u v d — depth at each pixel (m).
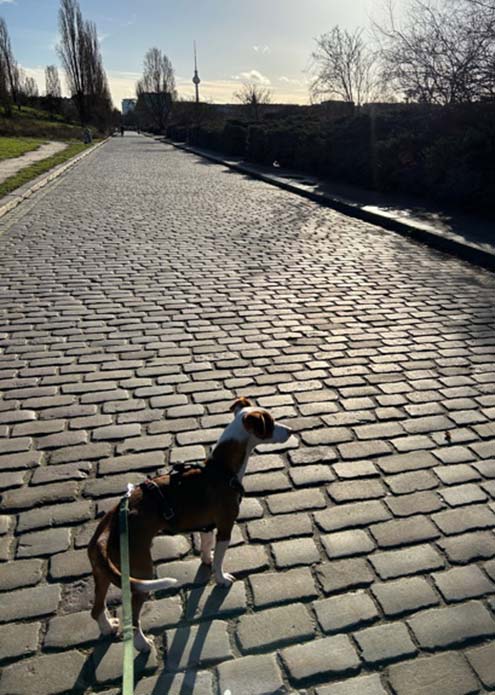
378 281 8.30
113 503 3.49
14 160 27.02
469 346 5.91
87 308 7.04
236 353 5.69
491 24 15.05
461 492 3.59
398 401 4.73
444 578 2.92
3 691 2.33
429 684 2.35
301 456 3.96
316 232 12.07
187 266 9.09
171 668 2.43
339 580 2.90
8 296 7.50
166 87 91.94
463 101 16.39
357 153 19.31
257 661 2.46
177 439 4.18
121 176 23.00
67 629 2.63
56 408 4.62
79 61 73.31
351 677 2.38
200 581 2.91
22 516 3.37
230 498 2.74
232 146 34.44
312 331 6.29
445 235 10.58
